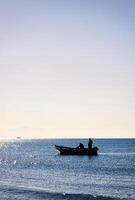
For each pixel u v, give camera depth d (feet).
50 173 256.32
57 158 400.06
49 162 353.10
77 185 199.00
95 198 156.76
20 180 217.15
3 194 167.63
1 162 364.99
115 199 156.04
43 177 232.53
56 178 227.40
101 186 196.13
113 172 262.47
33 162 358.02
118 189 186.80
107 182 210.59
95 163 337.31
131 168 290.15
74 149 418.92
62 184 202.18
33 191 173.58
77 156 414.21
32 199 156.25
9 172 263.70
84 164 327.06
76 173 256.11
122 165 318.04
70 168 291.99
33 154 513.45
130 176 238.48
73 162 349.82
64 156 421.59
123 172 262.47
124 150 598.75
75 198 157.07
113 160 372.99
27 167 303.68
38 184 201.16
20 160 391.65
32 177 232.32
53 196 161.27
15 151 628.69
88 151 407.85
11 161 378.32
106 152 533.96
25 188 185.16
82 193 172.65
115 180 218.79
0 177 232.12
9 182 208.23
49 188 188.03
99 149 639.76
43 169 285.84
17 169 286.87
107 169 283.59
